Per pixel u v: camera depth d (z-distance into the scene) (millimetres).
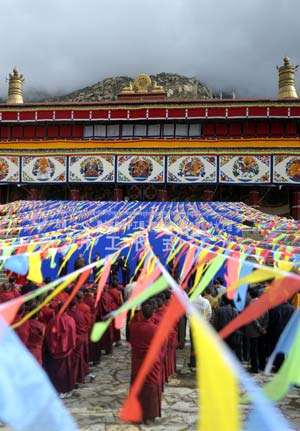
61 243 12031
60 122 41031
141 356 7789
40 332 8000
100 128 41281
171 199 41094
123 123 40875
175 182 38844
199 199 40594
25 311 7977
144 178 39188
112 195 41625
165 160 39062
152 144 39281
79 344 9703
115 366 11406
